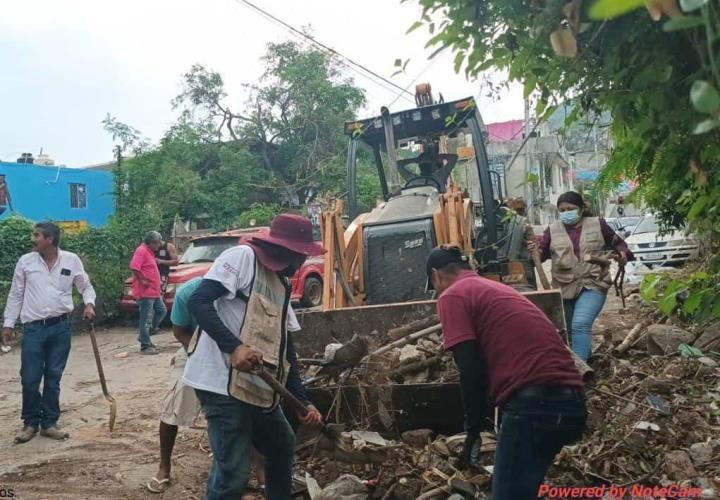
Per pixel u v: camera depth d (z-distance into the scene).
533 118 3.06
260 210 22.36
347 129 7.74
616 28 2.26
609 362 6.24
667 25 1.33
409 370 4.81
